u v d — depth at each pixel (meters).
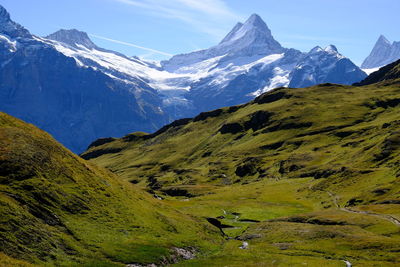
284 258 73.12
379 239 78.62
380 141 180.88
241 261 70.62
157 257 65.56
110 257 59.97
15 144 72.62
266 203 151.25
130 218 77.25
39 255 52.03
